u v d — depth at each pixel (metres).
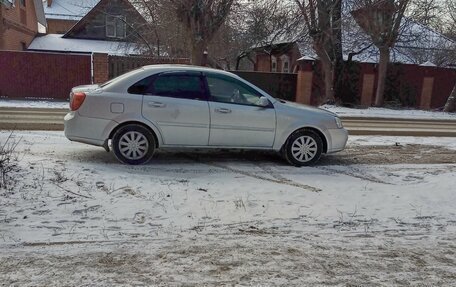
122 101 6.82
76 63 19.22
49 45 31.05
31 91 18.95
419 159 8.49
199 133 7.08
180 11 17.02
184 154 8.03
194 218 4.99
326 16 20.56
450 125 15.65
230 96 7.28
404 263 4.00
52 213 4.86
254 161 7.77
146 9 21.34
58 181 5.69
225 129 7.15
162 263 3.79
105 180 5.91
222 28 20.92
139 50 24.70
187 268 3.70
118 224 4.72
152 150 7.00
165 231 4.60
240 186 6.13
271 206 5.44
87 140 6.88
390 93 24.80
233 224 4.88
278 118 7.35
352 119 15.99
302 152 7.54
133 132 6.90
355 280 3.61
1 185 5.35
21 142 8.09
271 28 25.12
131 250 4.06
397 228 4.99
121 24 33.22
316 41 21.30
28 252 3.93
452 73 25.30
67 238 4.31
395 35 21.80
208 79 7.21
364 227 4.97
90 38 33.78
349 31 23.08
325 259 4.01
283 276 3.62
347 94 23.67
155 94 6.97
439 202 5.90
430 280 3.66
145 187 5.78
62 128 10.21
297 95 22.31
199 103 7.05
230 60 33.78
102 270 3.61
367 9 21.48
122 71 19.03
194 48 17.66
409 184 6.66
